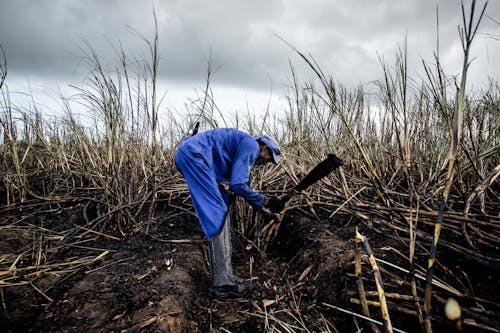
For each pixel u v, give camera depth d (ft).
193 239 9.87
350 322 6.36
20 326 6.23
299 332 6.61
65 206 11.68
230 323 6.88
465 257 6.30
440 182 9.53
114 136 11.16
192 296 7.16
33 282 7.43
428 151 12.10
